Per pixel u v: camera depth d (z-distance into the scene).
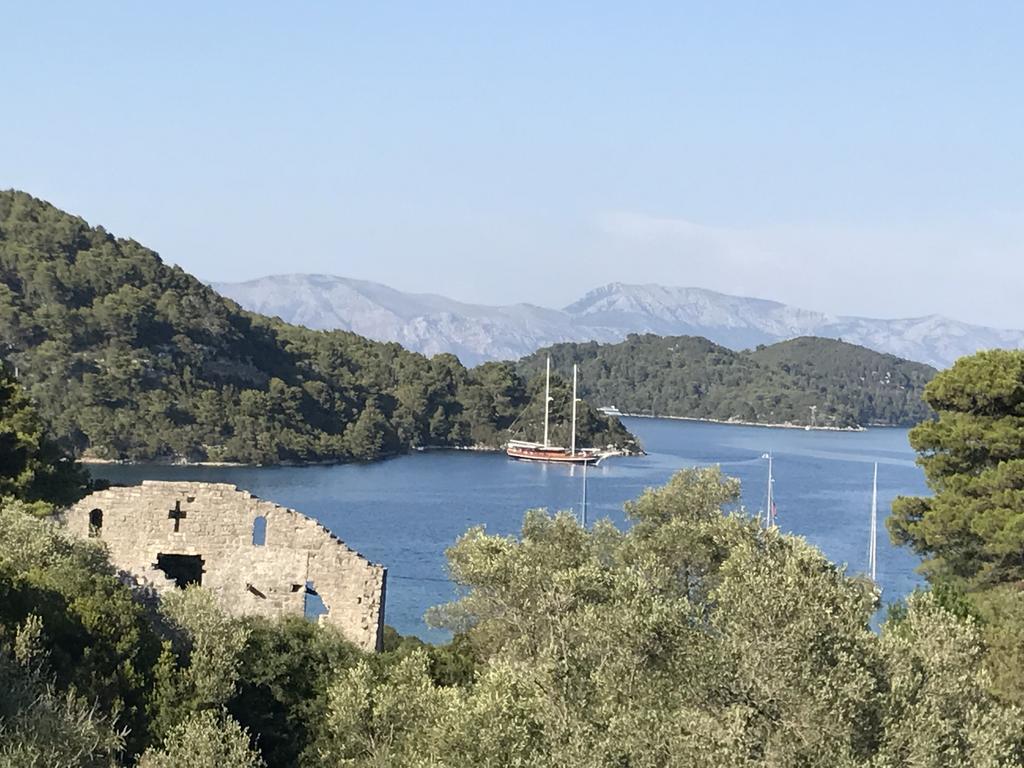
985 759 42.19
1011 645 61.34
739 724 38.78
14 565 57.16
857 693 39.41
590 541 72.19
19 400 95.88
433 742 45.84
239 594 67.31
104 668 52.72
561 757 41.06
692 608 49.94
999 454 84.75
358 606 67.69
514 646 57.78
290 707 58.69
